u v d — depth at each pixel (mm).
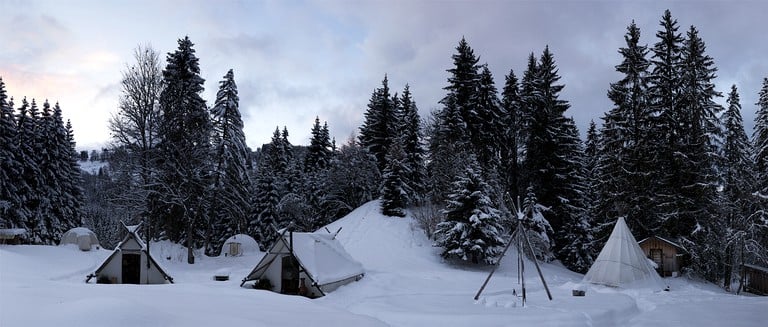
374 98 63250
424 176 50562
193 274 31219
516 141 46719
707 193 33969
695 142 35062
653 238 33875
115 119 38500
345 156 55938
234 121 40719
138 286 20297
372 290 23703
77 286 18500
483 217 34094
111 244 53688
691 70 35125
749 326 16859
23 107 47875
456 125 45688
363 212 47938
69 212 49719
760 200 35312
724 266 36125
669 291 25141
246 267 36094
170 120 38906
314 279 22016
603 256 26422
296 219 54688
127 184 38688
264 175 54656
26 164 45406
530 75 46719
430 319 16422
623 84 37094
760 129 38219
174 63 40031
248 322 12203
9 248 32656
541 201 43219
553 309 18375
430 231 40625
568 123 45406
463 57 47906
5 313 10414
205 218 40969
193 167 38344
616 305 19562
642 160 35156
